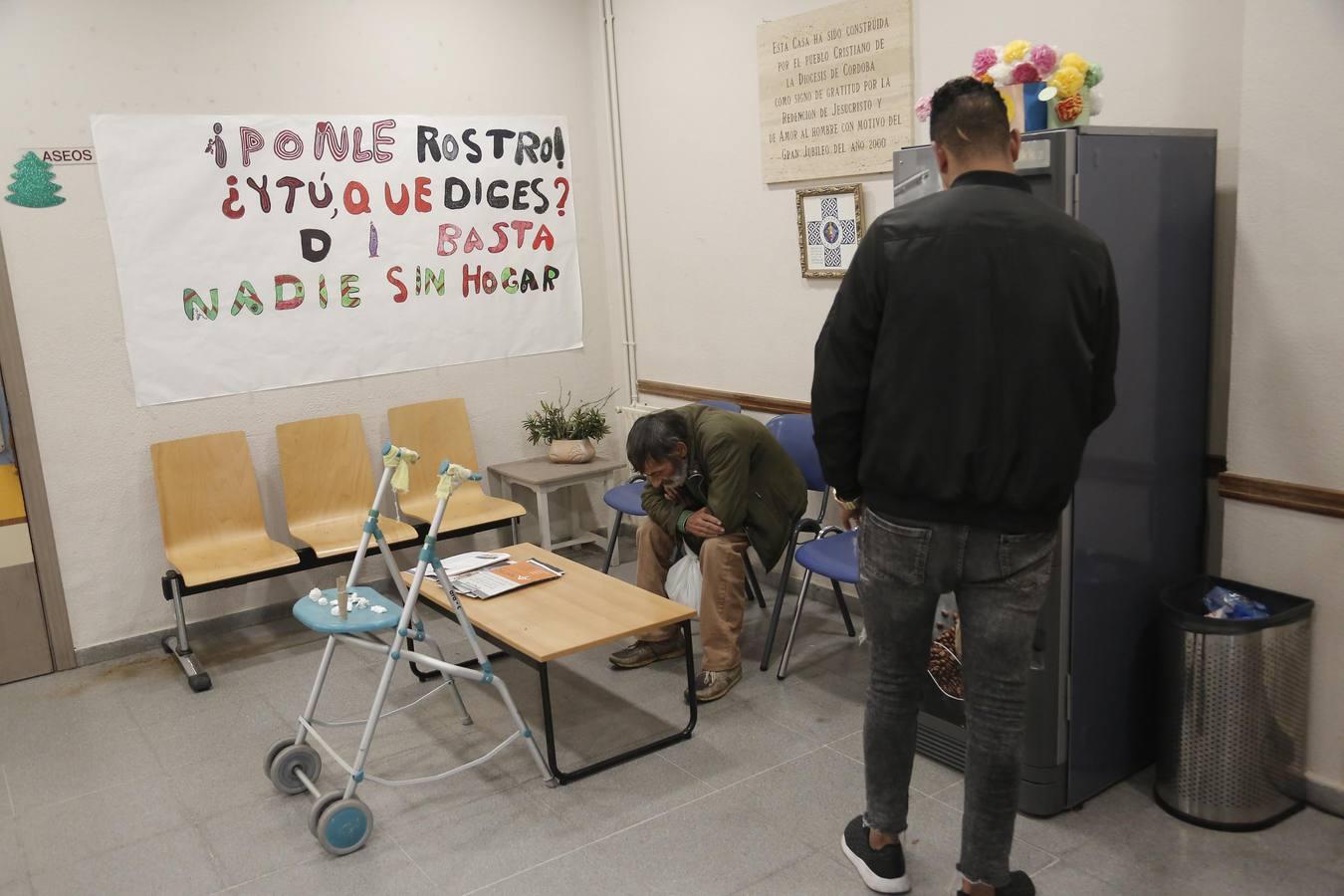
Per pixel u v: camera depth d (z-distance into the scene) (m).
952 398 1.74
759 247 3.96
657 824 2.48
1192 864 2.24
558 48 4.56
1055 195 2.18
